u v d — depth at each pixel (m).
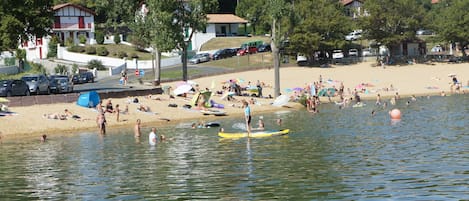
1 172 35.91
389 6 129.38
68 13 145.62
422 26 132.00
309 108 73.19
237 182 30.55
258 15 167.88
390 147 40.47
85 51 133.50
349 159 36.09
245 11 174.00
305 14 127.81
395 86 102.56
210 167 35.12
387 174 31.03
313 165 34.50
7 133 54.56
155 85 94.31
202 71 118.69
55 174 34.75
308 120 61.94
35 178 33.69
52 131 56.53
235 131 53.84
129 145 46.41
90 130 57.78
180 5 95.12
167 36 92.44
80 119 60.84
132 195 28.55
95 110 64.38
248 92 86.31
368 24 127.62
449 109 68.56
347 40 131.12
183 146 44.81
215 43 154.75
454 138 43.81
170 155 40.41
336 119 62.06
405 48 134.75
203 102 71.44
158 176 32.91
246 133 49.97
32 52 139.62
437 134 46.59
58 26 144.25
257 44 141.12
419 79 108.44
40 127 57.03
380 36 128.38
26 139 52.12
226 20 162.75
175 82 102.00
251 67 117.00
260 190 28.59
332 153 38.72
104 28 155.75
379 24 128.25
